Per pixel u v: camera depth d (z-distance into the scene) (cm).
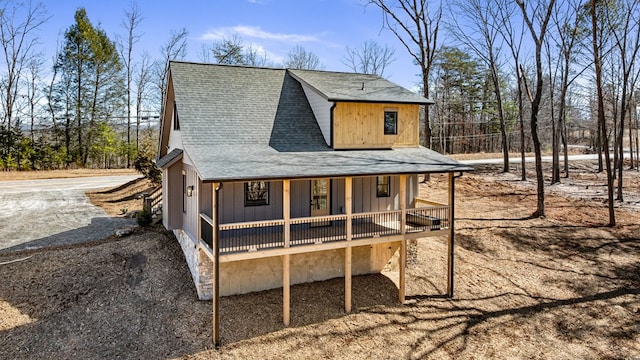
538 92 1991
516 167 3256
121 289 1187
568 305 1281
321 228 1305
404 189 1234
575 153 4559
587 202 2228
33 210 2030
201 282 1166
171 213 1427
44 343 977
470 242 1717
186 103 1326
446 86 4788
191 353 970
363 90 1488
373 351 1030
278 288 1287
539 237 1769
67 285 1188
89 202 2247
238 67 1582
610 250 1647
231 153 1149
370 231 1259
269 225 1148
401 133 1489
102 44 4053
